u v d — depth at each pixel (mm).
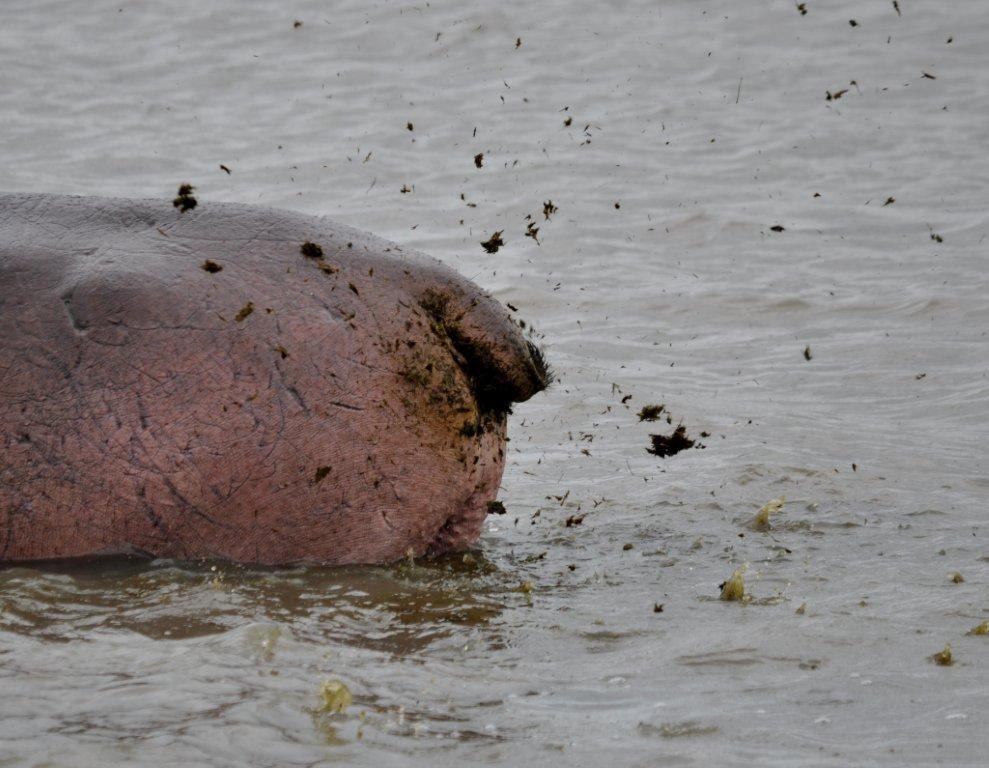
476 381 25469
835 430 37000
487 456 25922
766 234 57938
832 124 73500
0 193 27406
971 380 41438
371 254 25406
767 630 21906
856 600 23578
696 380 42250
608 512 30219
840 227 58656
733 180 65500
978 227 57688
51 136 70938
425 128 73500
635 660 20781
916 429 37344
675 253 56094
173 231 25797
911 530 28375
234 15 93188
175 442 24094
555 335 46500
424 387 24797
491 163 67812
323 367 24344
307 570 24547
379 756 17016
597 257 55375
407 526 25047
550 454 34906
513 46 87375
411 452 24766
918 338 45531
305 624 22094
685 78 82062
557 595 24266
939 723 18078
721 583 24969
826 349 44938
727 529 28766
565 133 72625
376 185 64562
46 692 18688
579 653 21219
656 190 63969
